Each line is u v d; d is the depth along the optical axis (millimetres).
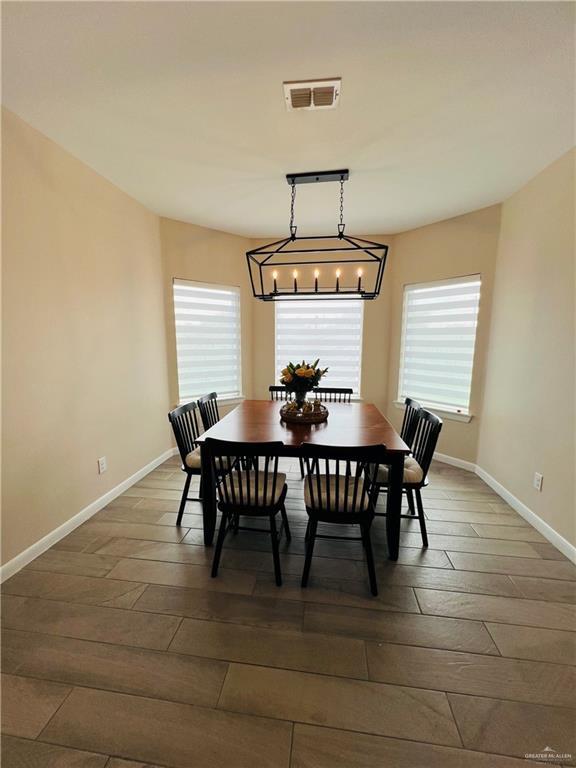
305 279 4156
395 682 1305
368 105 1707
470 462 3418
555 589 1797
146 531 2312
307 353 4305
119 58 1414
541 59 1412
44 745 1109
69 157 2209
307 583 1822
